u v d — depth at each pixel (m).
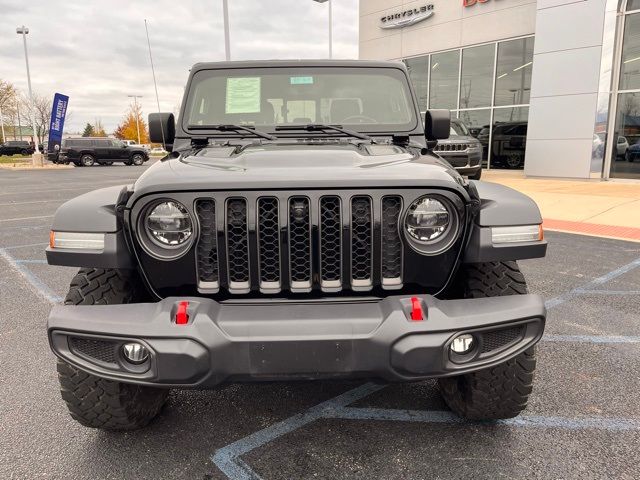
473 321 2.07
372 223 2.16
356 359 2.02
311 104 3.45
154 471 2.39
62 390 2.41
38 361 3.57
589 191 11.71
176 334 1.98
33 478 2.35
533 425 2.73
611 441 2.59
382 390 3.14
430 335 2.04
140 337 2.00
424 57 18.55
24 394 3.11
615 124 13.30
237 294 2.19
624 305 4.61
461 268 2.52
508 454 2.49
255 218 2.14
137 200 2.15
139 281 2.45
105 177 21.88
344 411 2.90
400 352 2.02
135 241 2.19
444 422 2.78
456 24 17.30
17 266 6.25
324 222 2.17
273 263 2.20
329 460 2.46
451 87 17.86
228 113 3.44
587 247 6.95
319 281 2.19
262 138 3.28
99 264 2.19
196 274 2.18
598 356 3.57
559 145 14.02
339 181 2.12
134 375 2.08
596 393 3.07
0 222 9.80
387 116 3.45
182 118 3.42
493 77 16.53
